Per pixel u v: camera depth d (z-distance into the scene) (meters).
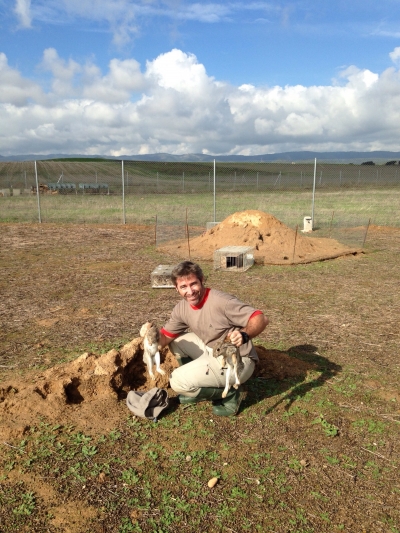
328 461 3.25
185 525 2.66
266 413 3.90
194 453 3.32
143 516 2.73
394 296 7.74
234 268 9.99
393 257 11.41
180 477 3.08
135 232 16.08
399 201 28.91
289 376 4.59
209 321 3.73
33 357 5.10
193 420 3.78
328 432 3.58
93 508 2.79
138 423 3.72
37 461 3.23
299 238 11.98
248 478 3.07
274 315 6.72
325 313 6.80
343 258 11.27
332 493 2.93
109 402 4.02
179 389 3.87
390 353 5.24
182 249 12.09
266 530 2.63
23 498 2.87
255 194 36.75
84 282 8.81
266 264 10.54
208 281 8.96
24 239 14.34
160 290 8.22
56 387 4.03
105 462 3.22
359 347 5.43
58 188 38.09
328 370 4.77
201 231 16.08
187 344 4.19
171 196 35.19
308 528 2.65
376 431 3.64
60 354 5.18
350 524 2.68
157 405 3.85
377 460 3.28
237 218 12.43
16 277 9.21
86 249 12.59
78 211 23.48
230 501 2.86
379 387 4.40
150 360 3.88
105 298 7.68
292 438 3.53
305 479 3.07
